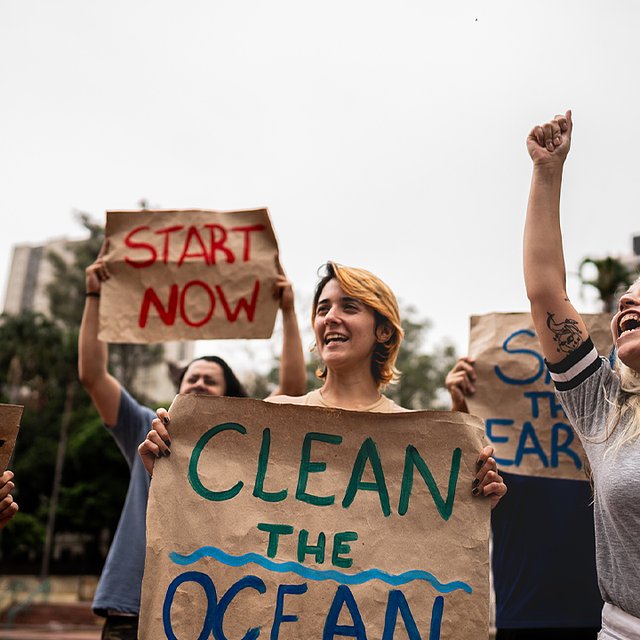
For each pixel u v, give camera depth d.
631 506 2.16
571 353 2.55
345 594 2.38
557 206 2.73
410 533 2.47
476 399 3.77
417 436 2.59
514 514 3.53
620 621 2.19
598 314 3.68
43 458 38.03
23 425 39.31
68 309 45.53
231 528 2.45
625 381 2.42
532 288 2.64
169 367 4.39
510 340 3.82
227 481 2.51
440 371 35.12
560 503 3.51
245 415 2.59
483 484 2.52
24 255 76.94
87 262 45.97
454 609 2.38
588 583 3.38
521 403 3.70
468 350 3.89
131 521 3.46
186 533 2.44
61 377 38.66
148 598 2.36
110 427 3.81
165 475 2.50
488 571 2.43
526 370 3.74
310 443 2.58
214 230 3.94
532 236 2.70
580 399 2.51
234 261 3.88
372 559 2.44
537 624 3.33
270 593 2.37
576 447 3.56
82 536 41.44
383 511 2.50
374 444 2.58
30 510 38.94
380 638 2.34
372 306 3.00
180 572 2.38
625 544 2.18
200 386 3.81
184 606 2.35
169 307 3.83
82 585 34.50
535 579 3.40
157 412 2.58
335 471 2.55
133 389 41.09
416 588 2.40
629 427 2.30
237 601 2.36
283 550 2.43
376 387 3.15
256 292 3.85
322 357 3.01
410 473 2.55
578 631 3.34
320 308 3.07
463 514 2.50
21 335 38.69
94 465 35.97
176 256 3.89
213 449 2.56
